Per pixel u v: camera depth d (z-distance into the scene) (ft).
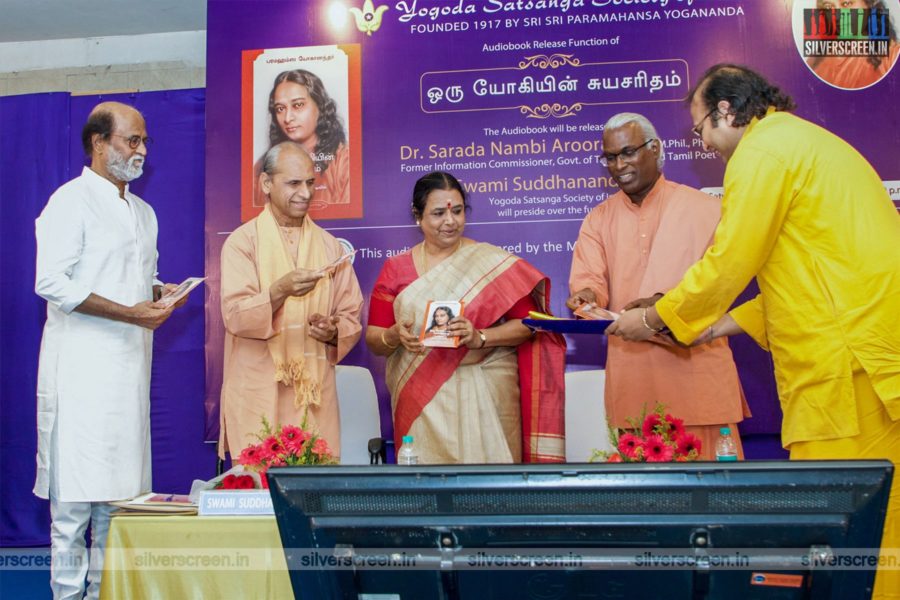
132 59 15.51
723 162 12.41
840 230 7.32
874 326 7.10
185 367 13.50
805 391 7.43
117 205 11.68
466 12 13.17
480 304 11.02
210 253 13.01
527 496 3.48
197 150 13.85
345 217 12.99
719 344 11.72
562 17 13.02
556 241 12.67
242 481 7.48
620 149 12.50
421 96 13.10
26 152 14.12
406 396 11.06
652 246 12.26
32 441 13.69
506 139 12.91
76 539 10.92
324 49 13.26
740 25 12.73
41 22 14.94
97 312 10.91
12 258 13.96
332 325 12.05
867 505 3.33
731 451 9.12
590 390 11.75
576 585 3.65
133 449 11.12
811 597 3.53
